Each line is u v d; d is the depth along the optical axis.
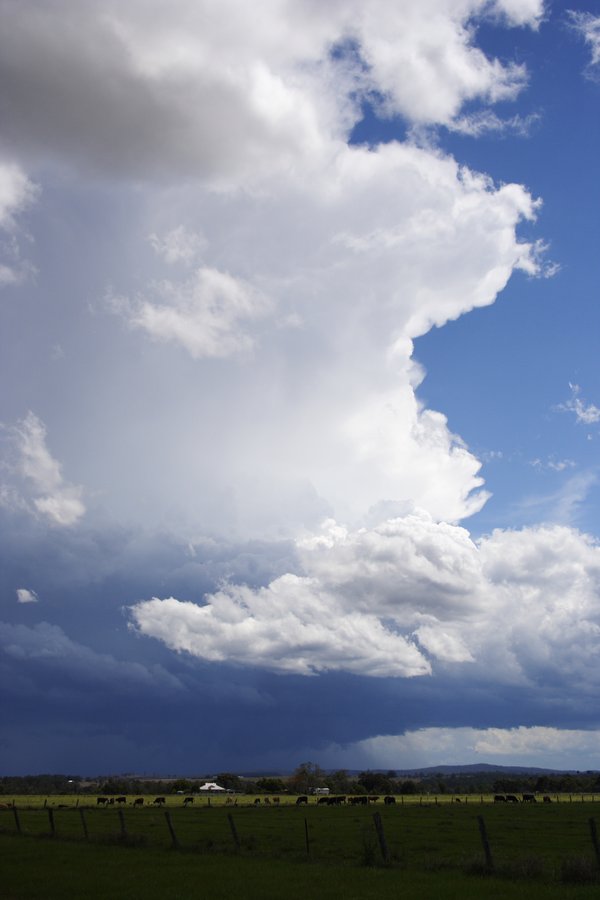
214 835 63.03
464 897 25.83
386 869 34.28
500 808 121.12
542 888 27.73
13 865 36.94
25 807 126.06
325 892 27.55
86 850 44.06
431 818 89.94
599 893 26.19
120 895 27.52
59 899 26.92
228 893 27.62
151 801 167.88
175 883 30.23
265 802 159.88
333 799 144.88
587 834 63.75
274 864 36.44
